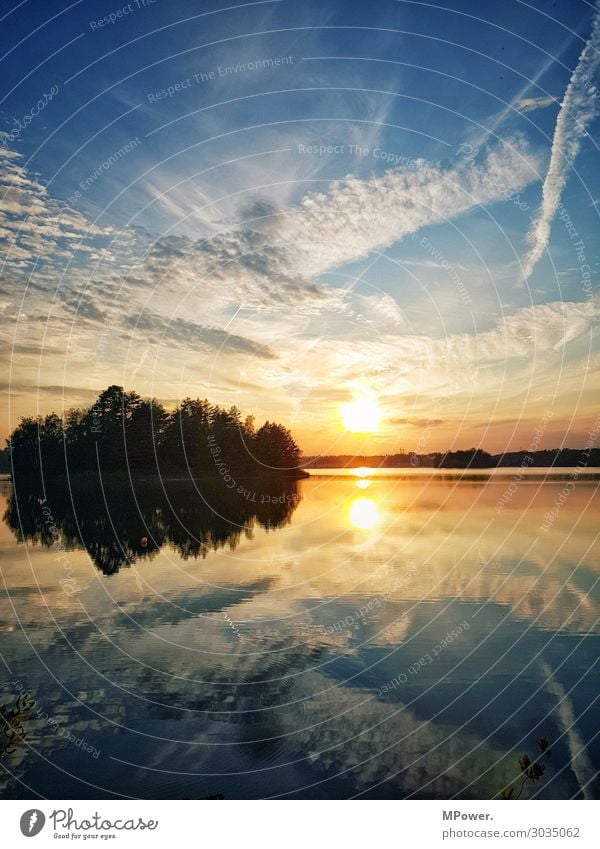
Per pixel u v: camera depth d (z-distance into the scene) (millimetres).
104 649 13438
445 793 8227
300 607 16453
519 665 12227
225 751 9242
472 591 17359
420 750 9203
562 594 16797
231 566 21594
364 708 10672
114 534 29781
